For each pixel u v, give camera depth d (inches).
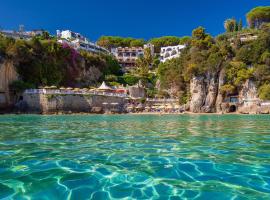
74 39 3885.3
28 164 271.3
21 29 3831.2
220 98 2289.6
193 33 3002.0
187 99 2412.6
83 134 544.4
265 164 272.8
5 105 1843.0
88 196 185.3
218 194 189.3
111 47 4645.7
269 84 2144.4
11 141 432.5
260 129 658.8
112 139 463.8
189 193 191.3
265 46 2378.2
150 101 2380.7
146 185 208.8
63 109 1813.5
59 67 2493.8
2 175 231.9
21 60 2054.6
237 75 2283.5
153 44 4699.8
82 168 257.0
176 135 526.0
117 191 195.6
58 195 186.5
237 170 250.8
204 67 2368.4
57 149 357.4
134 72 3533.5
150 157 306.5
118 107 2087.8
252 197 183.0
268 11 3791.8
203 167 261.4
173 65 2925.7
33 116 1427.2
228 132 582.6
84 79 2787.9
